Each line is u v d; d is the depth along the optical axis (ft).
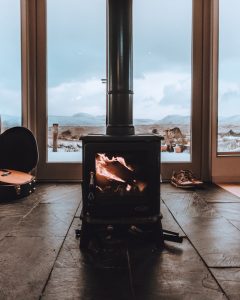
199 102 12.24
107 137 6.13
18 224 7.27
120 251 5.81
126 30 6.40
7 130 10.99
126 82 6.47
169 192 10.44
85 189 6.18
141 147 6.15
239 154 12.39
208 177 12.27
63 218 7.70
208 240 6.29
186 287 4.53
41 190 10.72
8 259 5.45
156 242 6.04
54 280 4.73
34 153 11.06
